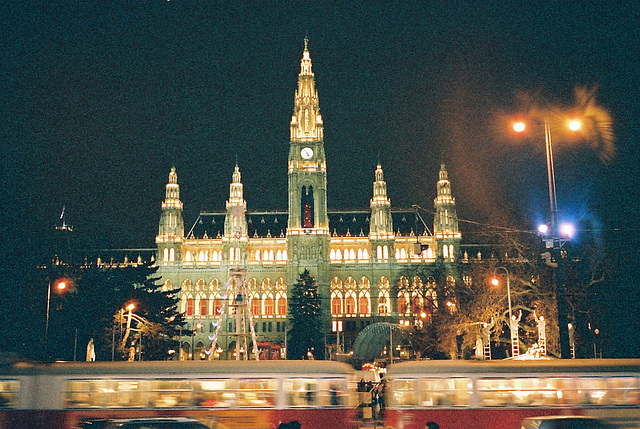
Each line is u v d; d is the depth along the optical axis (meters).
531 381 34.47
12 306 79.38
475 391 34.53
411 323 156.38
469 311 85.00
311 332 184.88
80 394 34.88
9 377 34.97
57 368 35.28
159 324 117.56
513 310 86.81
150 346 114.44
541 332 70.56
